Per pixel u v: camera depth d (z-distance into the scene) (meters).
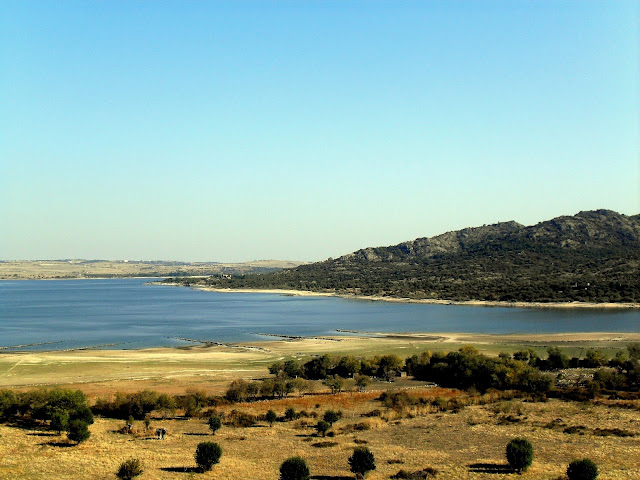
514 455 45.03
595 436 55.44
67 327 187.75
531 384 82.88
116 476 43.09
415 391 85.19
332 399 78.94
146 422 63.00
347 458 49.72
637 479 41.56
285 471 41.50
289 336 166.12
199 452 45.91
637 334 155.62
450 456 50.06
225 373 102.94
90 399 76.69
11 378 97.56
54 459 47.47
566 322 189.62
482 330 173.25
